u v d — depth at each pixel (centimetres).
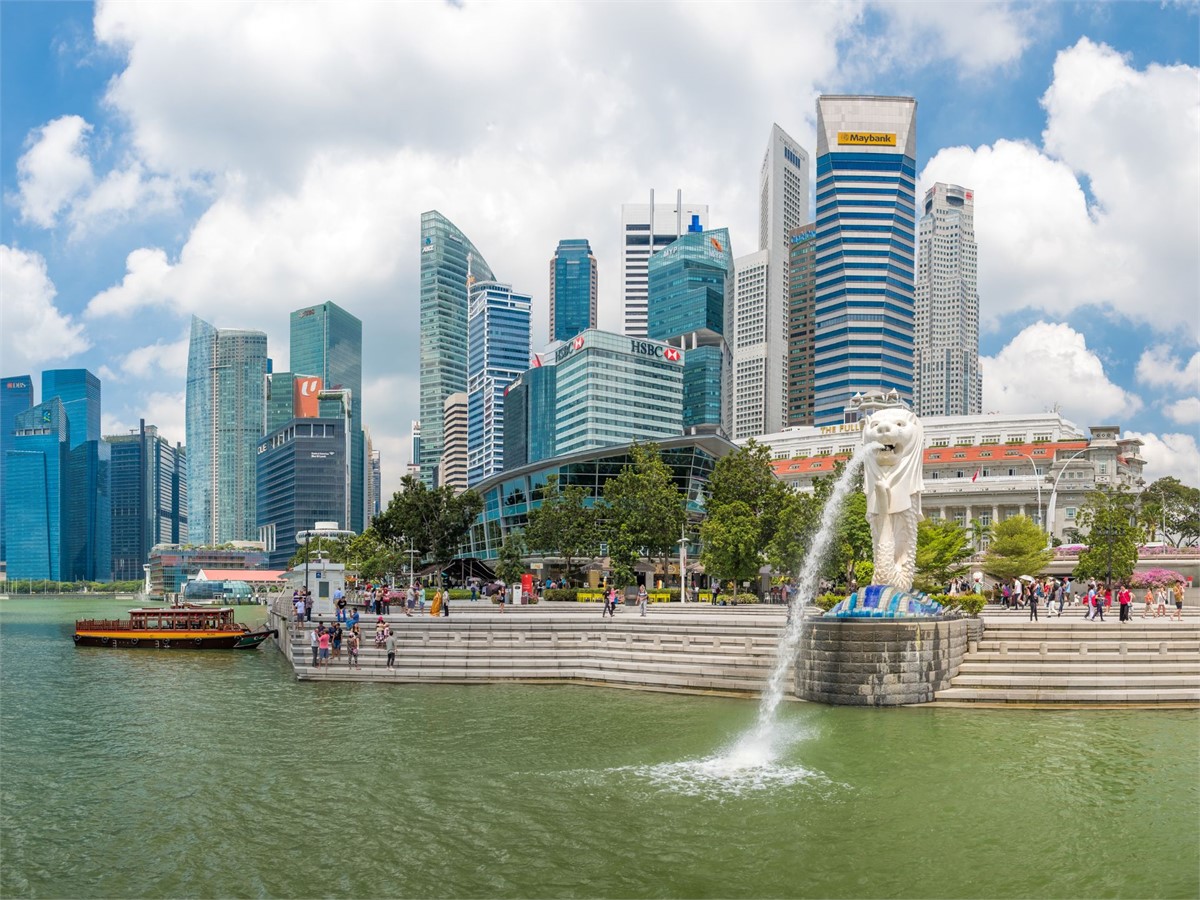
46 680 4797
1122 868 1717
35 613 17188
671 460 9562
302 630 4856
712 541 6644
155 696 4084
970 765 2389
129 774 2527
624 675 3850
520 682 3994
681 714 3148
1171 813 2017
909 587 3600
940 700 3180
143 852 1886
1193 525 10731
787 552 6431
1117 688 3162
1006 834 1894
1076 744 2592
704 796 2172
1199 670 3259
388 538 9538
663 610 6038
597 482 9812
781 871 1716
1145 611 5653
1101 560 6519
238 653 6531
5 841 1966
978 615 4397
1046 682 3164
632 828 1956
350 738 2883
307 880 1716
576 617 4966
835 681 3191
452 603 6888
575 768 2442
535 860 1788
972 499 12838
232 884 1706
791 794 2172
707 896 1609
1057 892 1612
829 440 16850
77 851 1903
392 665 4200
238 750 2756
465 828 1980
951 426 15988
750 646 3722
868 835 1895
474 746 2723
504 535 10900
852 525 6356
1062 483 12456
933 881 1666
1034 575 7481
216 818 2092
